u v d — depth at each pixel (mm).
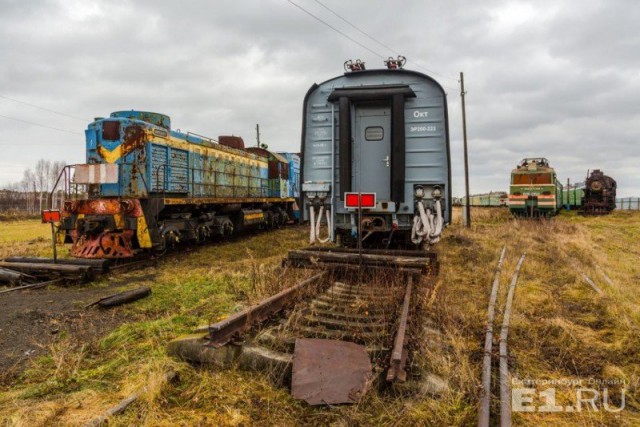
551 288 7770
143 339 4902
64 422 3150
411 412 3240
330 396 3443
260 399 3496
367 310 5359
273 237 15930
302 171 8227
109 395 3580
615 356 4582
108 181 9789
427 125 7738
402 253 7344
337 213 8180
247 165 16562
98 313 6008
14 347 4730
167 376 3709
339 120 7820
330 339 4363
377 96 7719
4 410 3342
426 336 4508
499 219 28031
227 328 4094
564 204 38000
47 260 8617
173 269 9375
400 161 7609
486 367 3930
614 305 6215
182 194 12086
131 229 9797
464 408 3342
